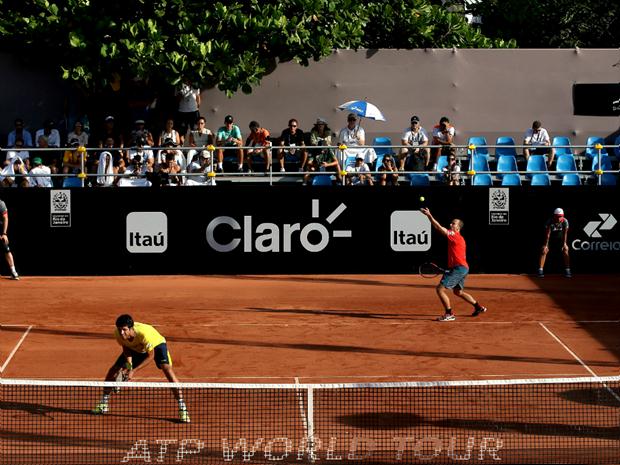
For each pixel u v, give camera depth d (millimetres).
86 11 34844
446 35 38875
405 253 31609
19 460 15211
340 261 31594
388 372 20469
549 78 37031
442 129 34094
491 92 37031
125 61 34688
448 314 25188
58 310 26219
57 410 17734
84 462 15156
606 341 23172
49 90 36188
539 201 31609
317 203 31406
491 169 35844
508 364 21109
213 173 31469
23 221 31094
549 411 17656
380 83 36844
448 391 18922
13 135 34594
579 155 36375
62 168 34219
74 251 31203
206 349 22344
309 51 35656
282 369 20719
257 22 34875
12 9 36156
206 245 31406
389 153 35375
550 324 24891
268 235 31469
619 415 17406
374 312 26219
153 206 31234
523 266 31766
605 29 47094
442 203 31500
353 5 37250
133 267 31344
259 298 27969
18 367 20672
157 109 36125
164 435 16375
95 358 21453
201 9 35812
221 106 36594
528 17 46031
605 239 31797
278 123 36750
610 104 36969
